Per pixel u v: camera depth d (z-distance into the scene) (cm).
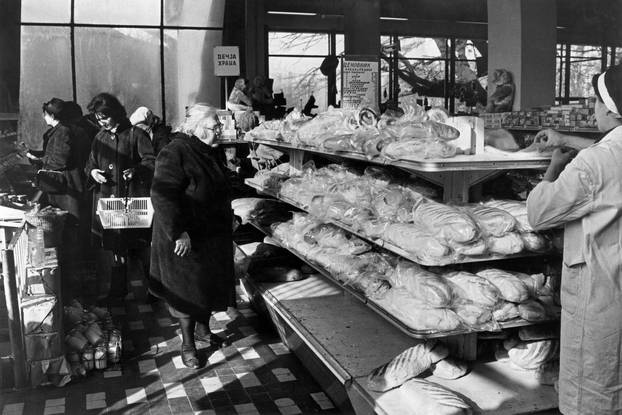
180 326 470
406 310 317
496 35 1003
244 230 668
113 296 585
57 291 411
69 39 1241
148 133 634
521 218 321
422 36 2056
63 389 408
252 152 700
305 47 2005
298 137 461
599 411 250
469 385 321
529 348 328
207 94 1308
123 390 406
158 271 437
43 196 607
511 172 385
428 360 325
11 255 397
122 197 561
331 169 488
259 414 373
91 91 1266
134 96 1287
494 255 312
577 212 247
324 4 1875
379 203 376
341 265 388
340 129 438
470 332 312
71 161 602
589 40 1961
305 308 443
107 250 580
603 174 243
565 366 261
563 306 261
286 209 566
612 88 249
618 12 1855
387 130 360
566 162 272
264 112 994
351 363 353
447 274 331
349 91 855
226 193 444
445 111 367
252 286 514
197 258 430
